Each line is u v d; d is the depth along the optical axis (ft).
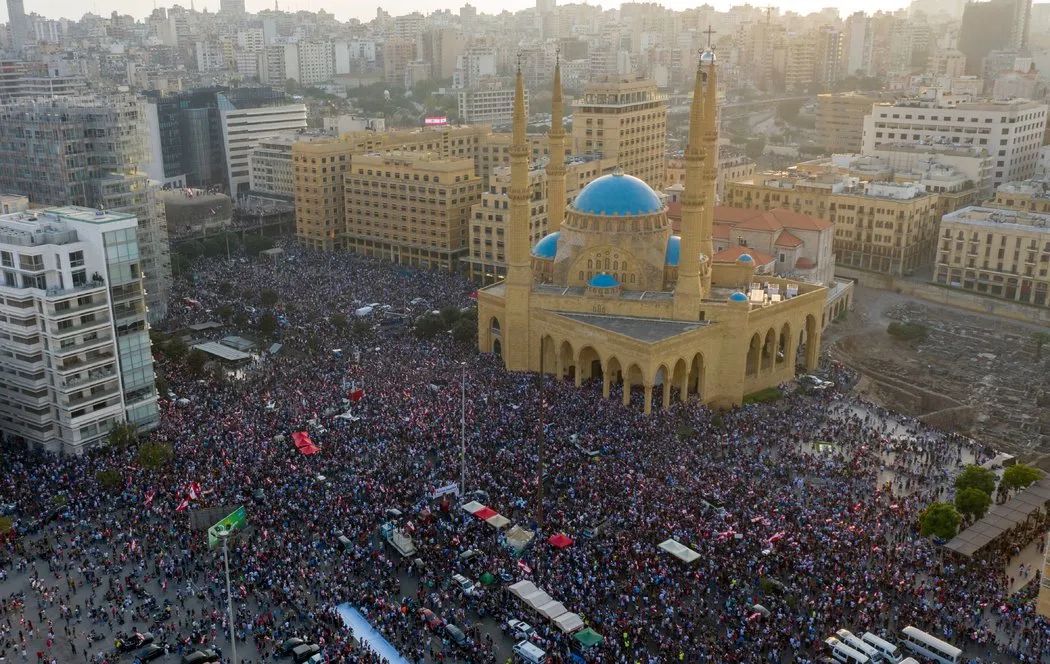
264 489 422.82
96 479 435.94
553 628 331.77
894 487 456.04
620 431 498.69
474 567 372.17
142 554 378.94
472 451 465.47
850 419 549.13
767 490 432.66
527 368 632.79
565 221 645.10
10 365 483.51
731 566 369.91
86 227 477.36
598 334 570.87
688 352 567.18
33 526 396.37
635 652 321.32
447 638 329.11
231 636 315.78
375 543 390.01
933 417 611.88
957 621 341.21
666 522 398.21
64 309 468.34
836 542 386.73
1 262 474.49
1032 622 343.26
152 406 515.91
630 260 622.95
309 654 319.27
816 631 334.03
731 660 315.99
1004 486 454.81
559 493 427.74
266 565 369.71
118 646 324.39
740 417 546.26
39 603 350.43
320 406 521.65
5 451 486.38
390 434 481.87
